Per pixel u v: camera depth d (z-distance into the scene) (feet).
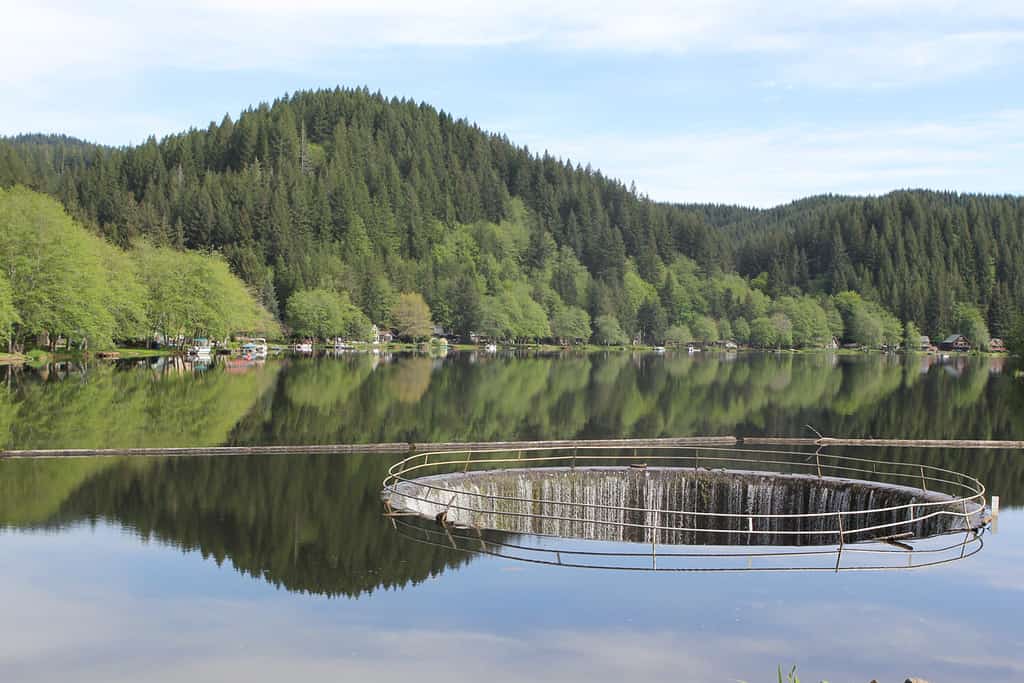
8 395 201.98
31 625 60.95
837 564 76.28
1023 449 162.71
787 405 254.06
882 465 143.95
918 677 54.13
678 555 78.33
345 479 115.34
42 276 321.11
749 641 59.21
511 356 640.99
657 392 296.10
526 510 108.99
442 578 71.87
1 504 97.19
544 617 63.16
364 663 55.06
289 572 73.15
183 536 84.38
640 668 54.65
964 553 80.28
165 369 315.17
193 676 53.16
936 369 515.09
